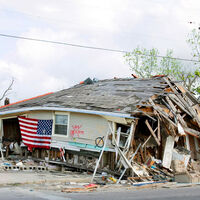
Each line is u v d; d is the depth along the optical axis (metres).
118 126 14.32
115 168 13.88
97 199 8.05
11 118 18.89
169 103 16.98
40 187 10.08
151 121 15.95
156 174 14.06
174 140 15.79
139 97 15.39
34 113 16.91
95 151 14.43
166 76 20.44
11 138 18.48
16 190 9.12
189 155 16.00
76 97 17.05
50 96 20.20
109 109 13.89
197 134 17.09
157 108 15.25
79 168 14.84
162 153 16.00
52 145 15.82
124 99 15.27
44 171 14.34
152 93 16.16
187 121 18.58
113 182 12.35
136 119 13.60
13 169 13.85
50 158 15.89
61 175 13.10
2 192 8.59
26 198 7.73
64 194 8.91
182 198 8.62
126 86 18.61
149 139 15.84
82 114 15.06
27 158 16.67
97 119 14.52
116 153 13.48
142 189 10.84
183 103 18.67
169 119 15.45
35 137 16.33
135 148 14.75
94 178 12.97
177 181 13.29
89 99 16.17
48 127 16.05
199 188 11.29
